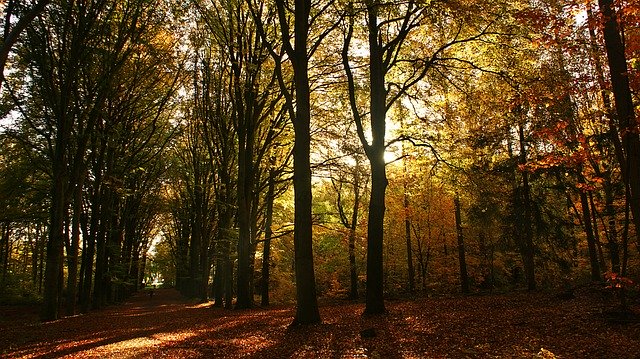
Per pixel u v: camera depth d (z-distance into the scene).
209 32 24.41
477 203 22.92
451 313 14.71
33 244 47.84
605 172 18.66
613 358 8.02
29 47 19.39
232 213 31.22
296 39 13.59
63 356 10.21
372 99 16.14
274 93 24.44
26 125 24.78
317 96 24.75
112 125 24.27
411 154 18.00
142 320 19.70
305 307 13.11
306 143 13.34
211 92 28.20
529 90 14.07
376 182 15.58
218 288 28.89
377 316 14.46
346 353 9.27
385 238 35.91
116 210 36.16
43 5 10.49
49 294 20.33
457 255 31.98
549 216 22.45
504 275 35.50
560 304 15.17
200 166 36.00
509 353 8.46
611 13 9.28
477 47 16.56
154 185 42.22
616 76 9.45
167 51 24.95
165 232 65.56
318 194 41.47
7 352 11.41
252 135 23.86
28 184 28.00
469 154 17.73
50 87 20.58
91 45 20.78
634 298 14.85
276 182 25.53
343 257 38.91
